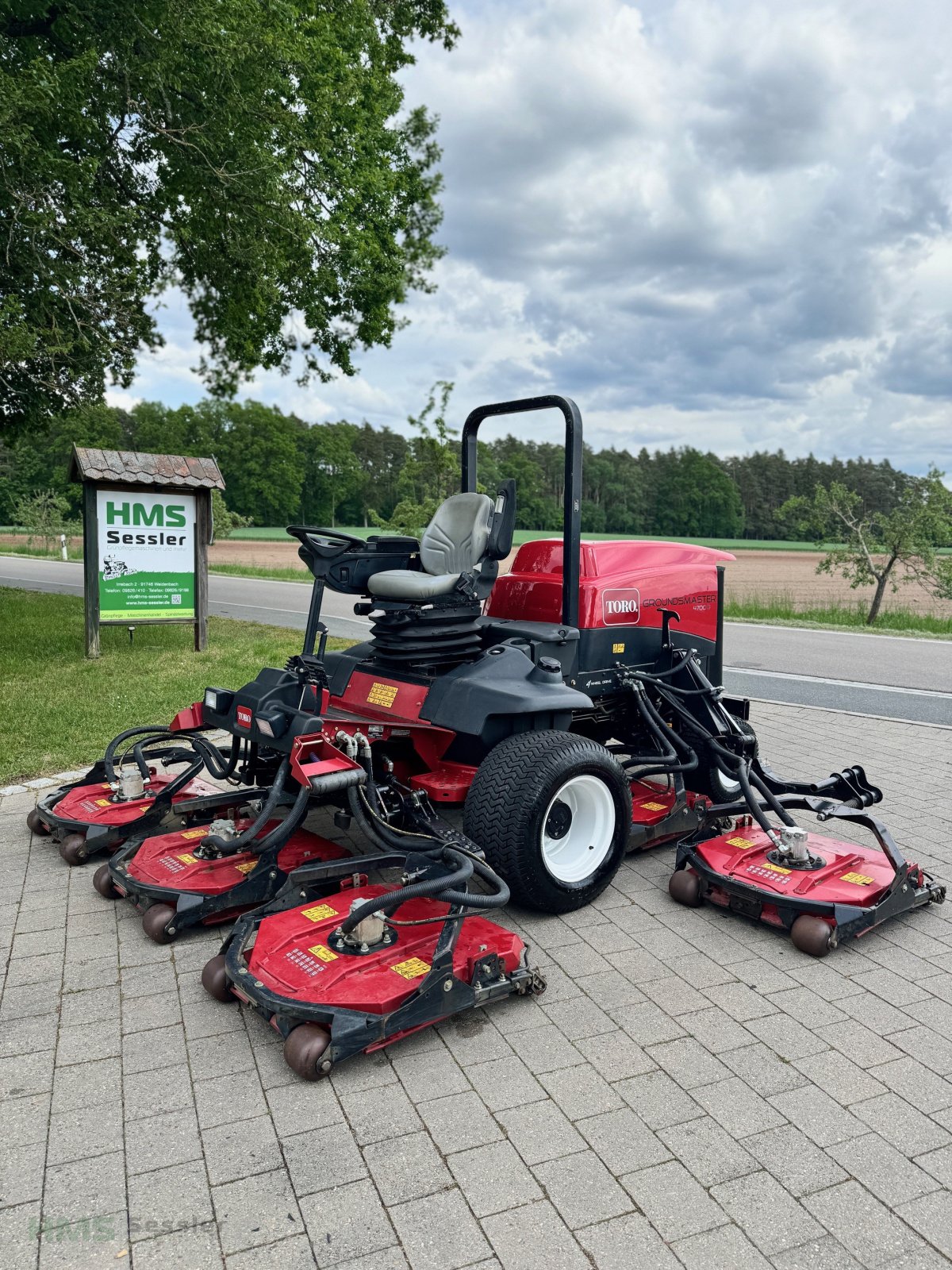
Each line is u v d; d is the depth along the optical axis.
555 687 3.92
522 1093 2.63
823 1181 2.27
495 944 3.12
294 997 2.74
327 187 14.17
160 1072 2.74
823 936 3.41
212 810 4.20
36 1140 2.44
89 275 9.99
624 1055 2.83
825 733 7.25
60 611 14.02
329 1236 2.09
